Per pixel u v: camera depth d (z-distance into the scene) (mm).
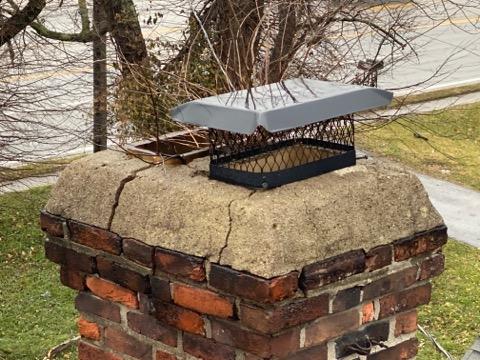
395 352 1924
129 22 6035
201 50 5027
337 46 5711
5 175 7227
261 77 3582
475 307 5957
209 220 1722
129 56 6012
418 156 9789
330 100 1758
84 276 2004
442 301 6051
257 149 1937
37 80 6719
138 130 4305
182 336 1835
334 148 1959
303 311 1689
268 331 1646
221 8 5051
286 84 1935
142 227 1830
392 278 1850
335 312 1764
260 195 1725
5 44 6539
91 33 6395
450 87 12547
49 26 8672
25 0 6664
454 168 9508
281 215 1659
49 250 2062
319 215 1706
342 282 1756
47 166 8109
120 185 1909
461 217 8031
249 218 1660
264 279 1601
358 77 5258
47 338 5258
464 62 13523
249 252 1635
